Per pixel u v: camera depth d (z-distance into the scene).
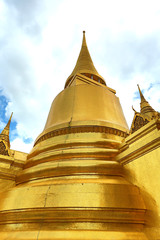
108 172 5.75
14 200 4.87
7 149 8.11
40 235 3.92
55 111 10.48
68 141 7.38
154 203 4.17
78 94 10.34
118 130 8.54
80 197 4.47
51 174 5.90
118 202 4.39
